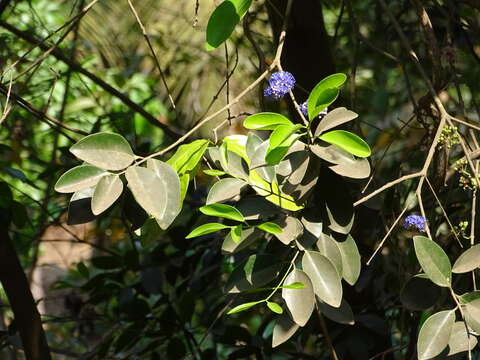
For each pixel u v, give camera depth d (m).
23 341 1.27
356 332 1.25
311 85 1.34
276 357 1.53
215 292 1.59
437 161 1.02
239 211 0.78
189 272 1.51
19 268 1.26
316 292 0.75
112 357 1.44
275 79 0.79
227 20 0.75
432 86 0.97
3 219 1.29
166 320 1.43
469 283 1.02
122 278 1.51
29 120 1.76
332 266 0.76
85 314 1.64
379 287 1.29
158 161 0.73
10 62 1.70
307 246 0.78
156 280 1.47
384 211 1.23
